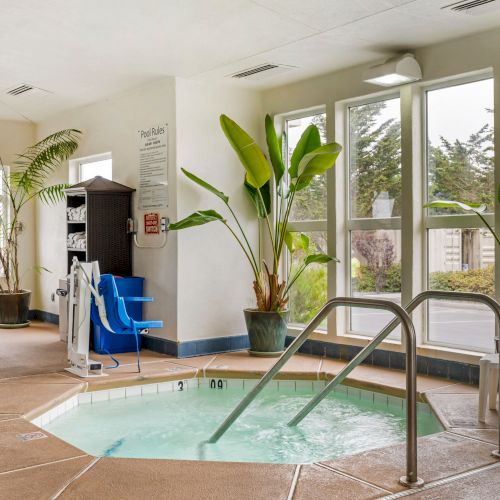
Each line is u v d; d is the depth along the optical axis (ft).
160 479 9.39
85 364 16.93
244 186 21.85
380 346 18.53
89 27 15.89
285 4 14.19
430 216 17.87
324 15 14.85
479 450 10.83
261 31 16.02
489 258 16.44
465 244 17.01
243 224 21.89
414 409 9.05
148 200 21.44
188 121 20.52
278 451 12.09
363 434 13.19
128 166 22.40
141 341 21.66
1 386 15.70
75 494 8.82
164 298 20.72
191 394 17.08
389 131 18.93
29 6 14.56
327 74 20.06
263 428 13.67
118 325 17.47
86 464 10.07
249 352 20.53
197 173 20.74
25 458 10.36
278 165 20.15
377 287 19.34
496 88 15.87
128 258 22.25
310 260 19.48
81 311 17.12
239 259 21.72
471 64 16.38
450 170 17.42
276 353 20.22
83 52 17.95
